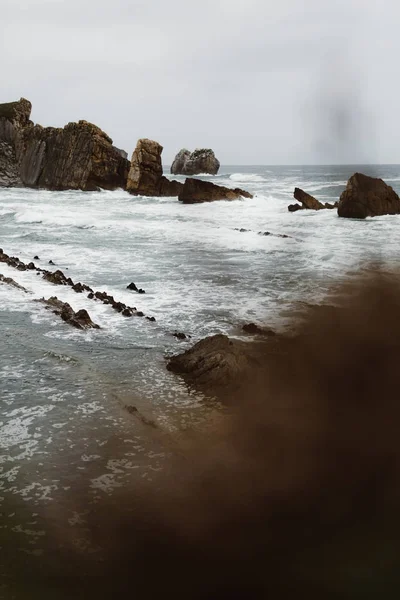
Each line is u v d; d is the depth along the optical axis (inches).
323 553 151.9
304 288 502.0
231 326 384.2
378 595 137.3
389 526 163.9
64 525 164.2
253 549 155.6
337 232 891.4
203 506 175.9
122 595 137.1
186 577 143.7
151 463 201.8
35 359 306.7
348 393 267.6
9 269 553.0
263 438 223.1
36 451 208.4
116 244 769.6
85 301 439.8
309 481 191.6
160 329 374.3
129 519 168.2
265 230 937.5
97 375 287.0
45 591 137.4
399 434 223.3
